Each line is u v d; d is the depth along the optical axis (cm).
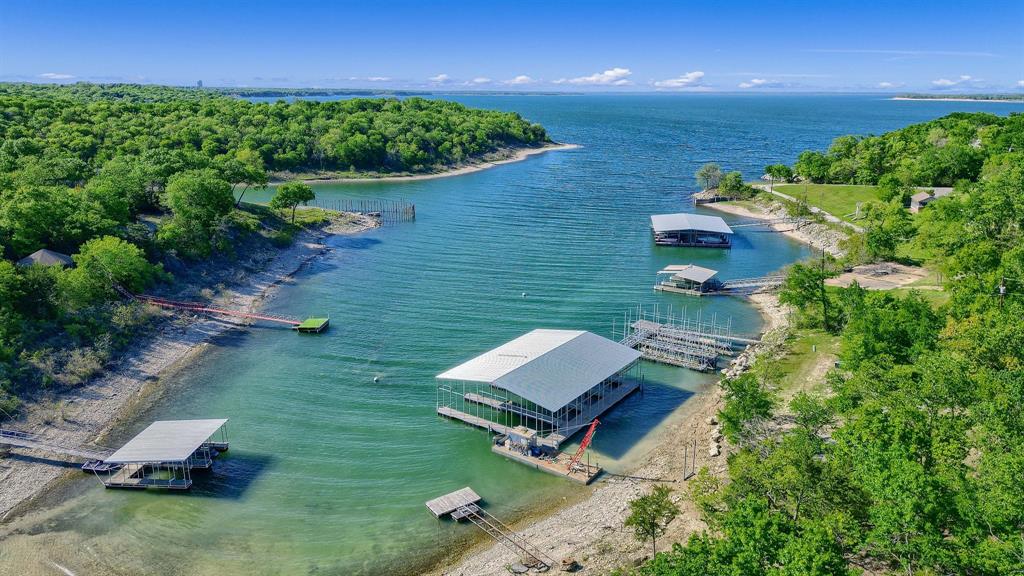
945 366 6009
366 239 16775
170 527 6219
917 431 5206
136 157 17612
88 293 9906
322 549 5934
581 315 11538
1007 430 5062
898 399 5750
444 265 14500
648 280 13500
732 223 18600
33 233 11012
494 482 6900
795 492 4950
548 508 6462
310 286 13112
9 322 8694
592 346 8844
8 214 10962
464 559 5775
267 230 15562
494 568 5603
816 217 17838
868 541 4322
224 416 8200
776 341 9838
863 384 6369
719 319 11350
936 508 4197
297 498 6644
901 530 4156
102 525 6247
